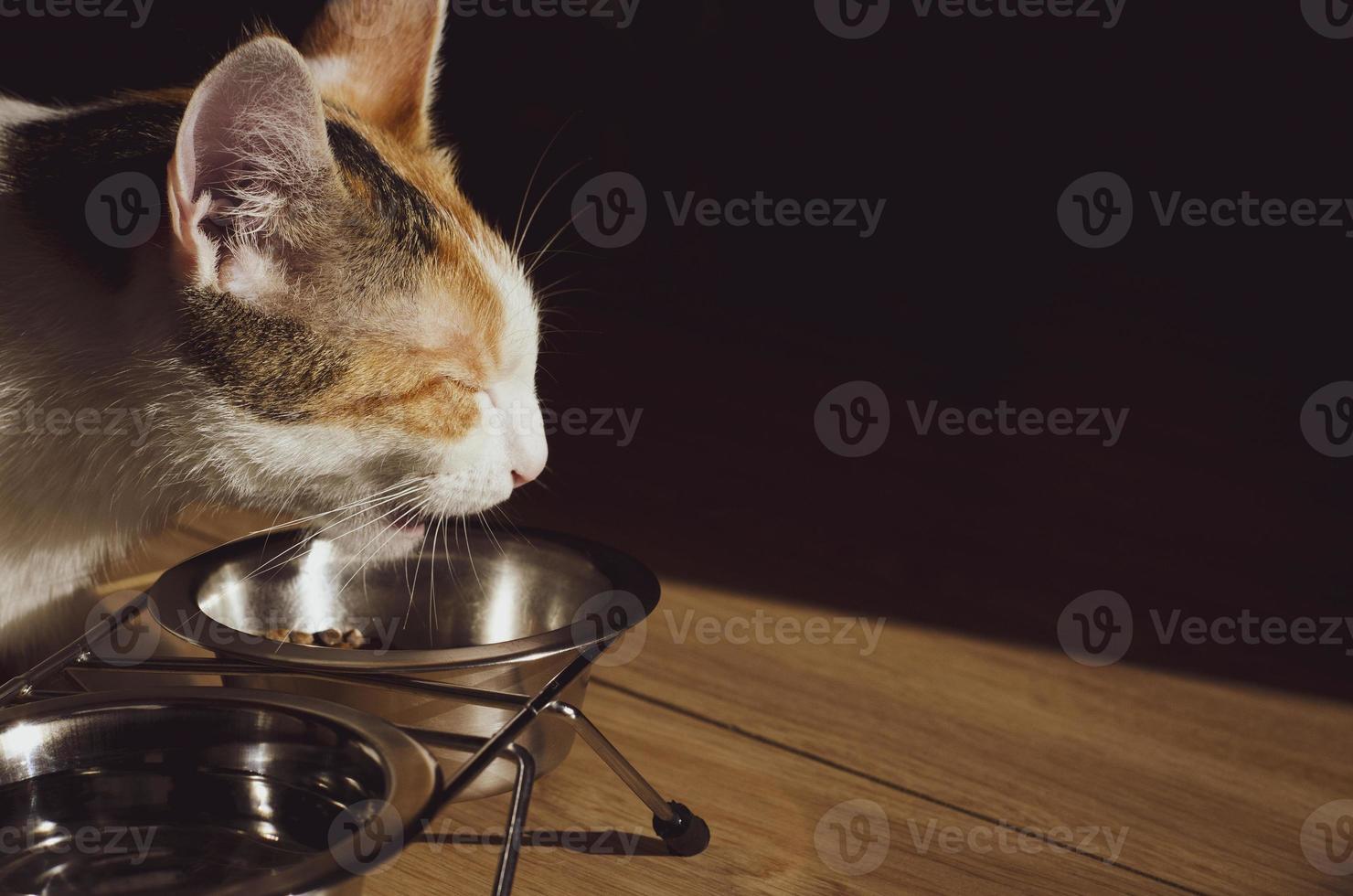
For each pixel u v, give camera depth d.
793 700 0.75
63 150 0.69
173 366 0.68
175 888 0.60
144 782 0.61
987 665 0.79
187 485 0.71
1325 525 0.94
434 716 0.66
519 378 0.72
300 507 0.71
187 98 0.72
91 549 0.72
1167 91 1.77
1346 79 1.69
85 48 0.94
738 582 0.85
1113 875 0.67
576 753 0.71
